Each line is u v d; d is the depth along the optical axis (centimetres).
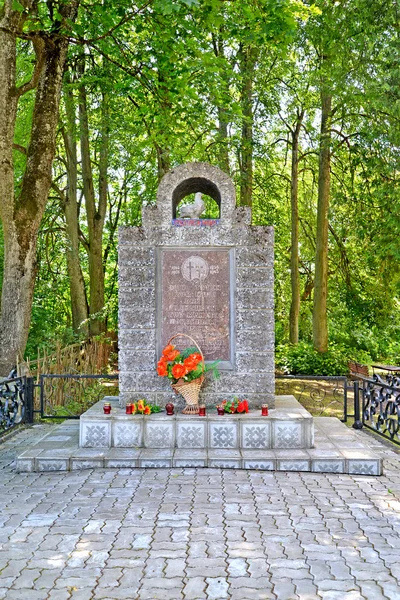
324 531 468
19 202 1033
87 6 1071
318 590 369
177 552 427
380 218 1792
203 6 1002
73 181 1844
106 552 428
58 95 1077
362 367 1593
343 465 645
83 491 573
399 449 780
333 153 2003
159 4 758
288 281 2522
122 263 744
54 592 369
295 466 647
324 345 1944
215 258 746
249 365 736
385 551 430
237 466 650
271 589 371
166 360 701
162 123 1297
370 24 1525
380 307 2119
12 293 1014
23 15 952
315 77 1720
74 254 1848
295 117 2023
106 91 1557
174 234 745
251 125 1792
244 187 1844
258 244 743
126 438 693
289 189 2302
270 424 686
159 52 1184
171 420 688
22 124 1606
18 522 490
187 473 632
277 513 509
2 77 962
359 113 1762
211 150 1762
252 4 994
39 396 998
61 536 459
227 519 493
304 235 2455
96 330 1889
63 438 748
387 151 1667
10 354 1002
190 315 743
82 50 1495
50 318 1617
